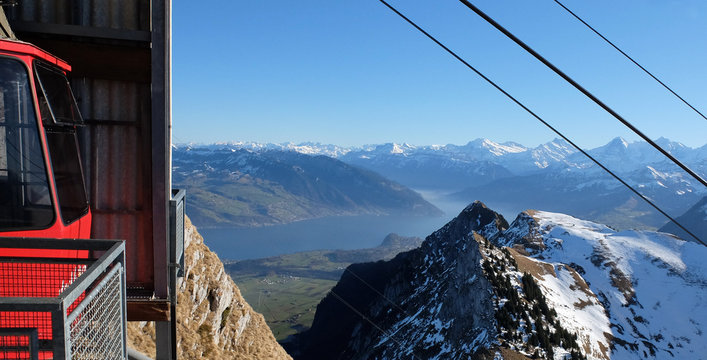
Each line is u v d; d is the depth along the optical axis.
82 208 8.46
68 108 8.52
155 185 10.35
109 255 5.38
